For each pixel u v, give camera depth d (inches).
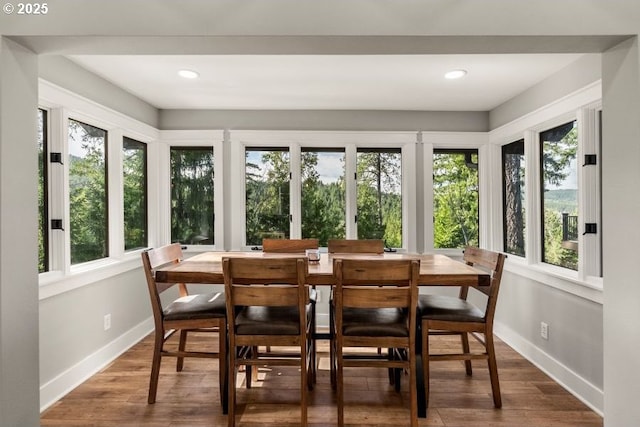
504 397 86.7
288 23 60.7
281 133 138.4
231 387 73.9
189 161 143.6
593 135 88.1
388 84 111.3
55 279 86.7
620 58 62.1
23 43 62.1
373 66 97.7
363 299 72.1
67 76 92.4
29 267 63.6
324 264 89.7
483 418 78.1
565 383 91.9
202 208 143.1
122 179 117.2
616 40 61.3
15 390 61.1
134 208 129.5
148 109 131.4
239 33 60.7
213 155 141.3
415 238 139.6
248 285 83.6
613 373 63.7
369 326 74.1
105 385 92.9
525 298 111.3
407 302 72.0
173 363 105.9
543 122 104.3
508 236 134.0
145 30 60.4
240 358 79.7
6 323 59.6
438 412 80.3
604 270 65.4
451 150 145.0
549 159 108.1
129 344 118.3
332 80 107.7
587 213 88.2
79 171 102.7
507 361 107.2
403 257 102.4
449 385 92.4
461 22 60.3
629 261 61.1
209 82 109.7
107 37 60.7
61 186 91.3
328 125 139.4
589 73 86.8
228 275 72.8
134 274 122.0
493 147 137.7
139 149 133.0
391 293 71.7
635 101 59.7
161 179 138.8
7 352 59.7
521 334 113.5
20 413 61.9
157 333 83.7
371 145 142.4
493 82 108.7
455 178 144.9
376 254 110.3
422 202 140.5
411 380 72.4
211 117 139.4
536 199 111.6
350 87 113.6
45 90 84.9
